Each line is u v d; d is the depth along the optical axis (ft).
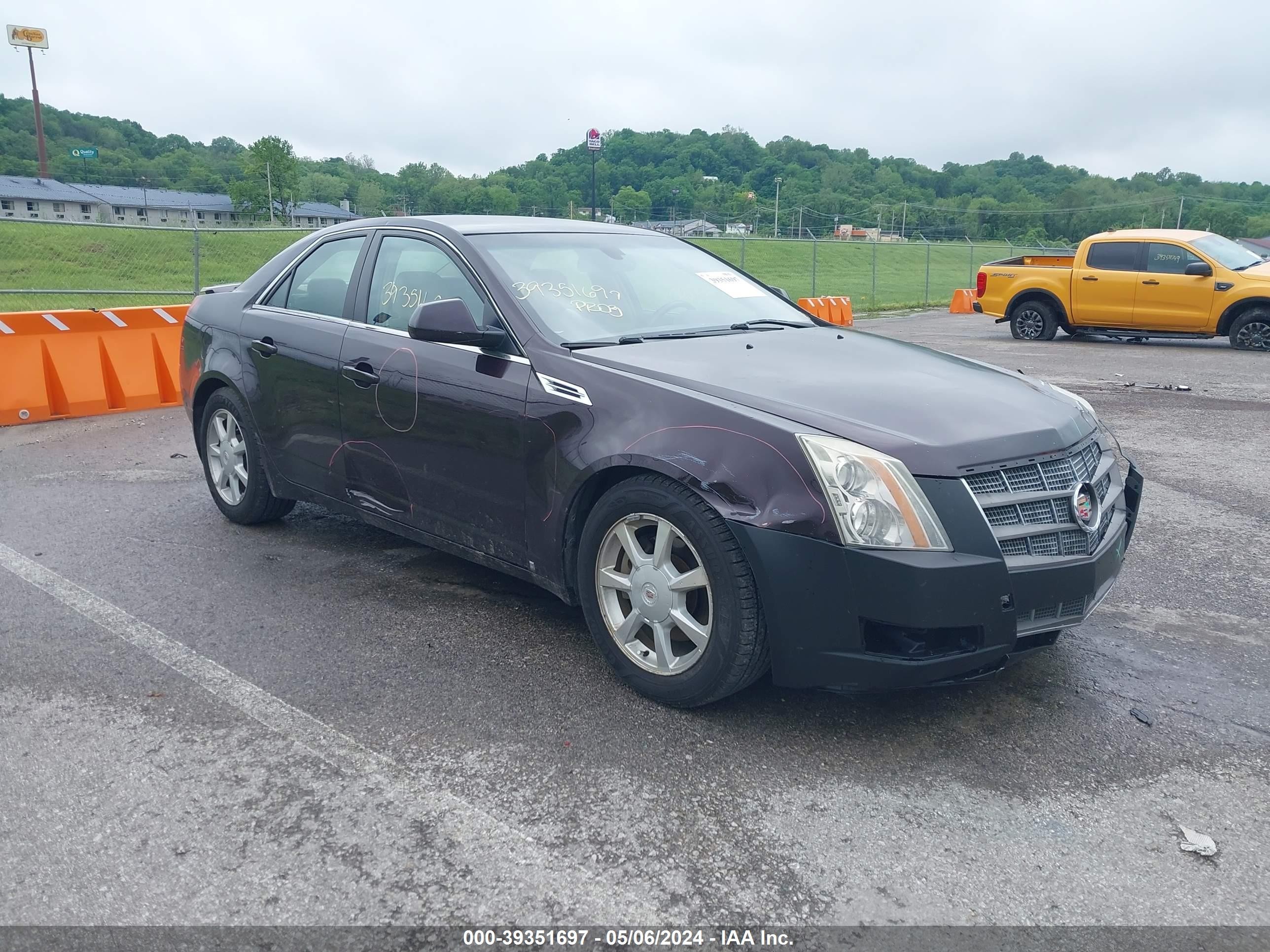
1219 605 14.48
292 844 8.70
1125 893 8.15
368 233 15.46
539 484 11.96
